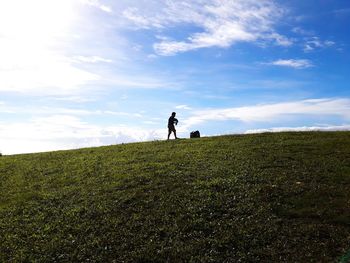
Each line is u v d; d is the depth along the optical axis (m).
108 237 20.42
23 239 21.28
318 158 30.17
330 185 24.42
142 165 31.80
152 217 21.91
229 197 23.58
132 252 18.86
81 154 40.72
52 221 22.98
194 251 18.42
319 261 16.83
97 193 26.28
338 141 35.69
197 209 22.27
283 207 21.83
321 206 21.56
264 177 26.44
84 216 23.02
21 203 26.42
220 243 18.81
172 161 32.28
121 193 25.61
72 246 19.95
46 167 35.97
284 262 17.05
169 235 20.03
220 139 42.25
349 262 16.25
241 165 29.50
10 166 38.22
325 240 18.36
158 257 18.30
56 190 28.28
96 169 32.59
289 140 38.00
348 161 28.88
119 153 38.28
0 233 22.25
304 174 26.56
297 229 19.44
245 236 19.23
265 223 20.28
